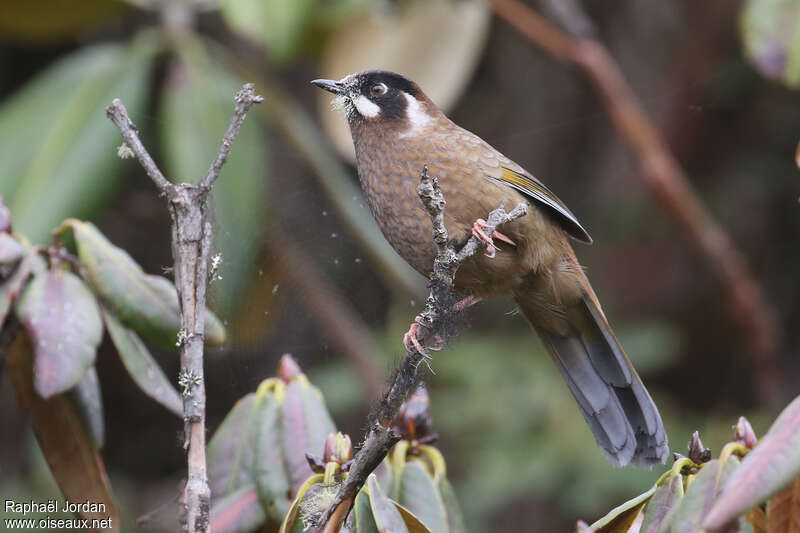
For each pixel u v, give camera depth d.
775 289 16.77
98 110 10.30
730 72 15.76
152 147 11.03
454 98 11.66
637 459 6.76
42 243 9.52
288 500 5.13
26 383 5.66
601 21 16.39
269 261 9.39
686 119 16.05
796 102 15.88
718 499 3.89
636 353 14.68
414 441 5.36
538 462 13.07
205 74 10.52
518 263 7.14
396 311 11.40
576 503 12.76
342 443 4.73
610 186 16.34
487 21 11.77
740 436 4.46
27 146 10.08
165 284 5.45
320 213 10.15
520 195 7.16
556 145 16.42
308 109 14.00
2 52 14.74
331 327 10.38
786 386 16.23
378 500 4.50
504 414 13.57
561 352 7.39
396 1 11.72
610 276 16.22
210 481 5.38
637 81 16.22
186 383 4.34
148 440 15.32
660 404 15.61
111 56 10.86
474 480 13.16
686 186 13.08
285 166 10.78
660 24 16.11
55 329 5.17
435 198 4.55
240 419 5.49
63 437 5.70
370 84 7.62
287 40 10.16
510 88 16.58
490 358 14.16
